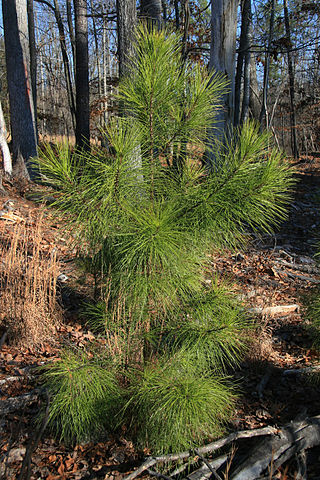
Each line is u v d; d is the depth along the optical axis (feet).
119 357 8.49
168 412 7.41
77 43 41.19
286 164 6.95
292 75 62.13
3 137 29.81
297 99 75.15
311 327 12.21
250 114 54.34
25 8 31.78
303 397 10.84
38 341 12.38
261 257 21.38
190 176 7.88
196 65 7.39
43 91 94.48
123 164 6.70
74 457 8.47
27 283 12.85
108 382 8.16
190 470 8.27
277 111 77.82
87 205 7.05
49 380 9.64
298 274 19.93
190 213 7.31
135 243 6.79
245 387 11.34
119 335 8.55
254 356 12.12
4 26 31.53
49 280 13.82
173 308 8.26
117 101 7.98
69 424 8.38
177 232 6.82
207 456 8.64
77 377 7.96
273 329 14.43
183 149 7.91
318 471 8.25
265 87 42.11
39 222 14.08
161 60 7.12
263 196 6.81
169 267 7.36
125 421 8.71
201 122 7.53
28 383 10.69
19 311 12.52
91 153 7.03
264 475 7.93
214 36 24.50
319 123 66.13
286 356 12.90
